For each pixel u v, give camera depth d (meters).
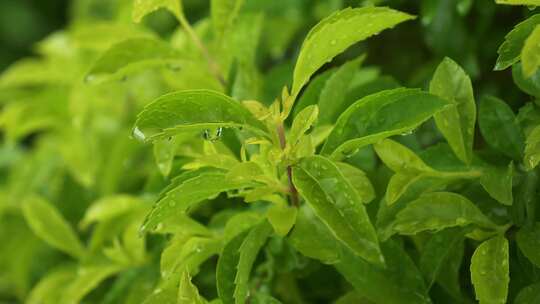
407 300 0.44
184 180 0.44
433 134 0.51
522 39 0.42
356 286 0.44
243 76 0.50
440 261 0.44
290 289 0.49
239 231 0.45
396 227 0.44
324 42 0.42
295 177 0.42
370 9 0.42
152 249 0.52
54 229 0.56
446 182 0.45
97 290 0.58
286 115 0.43
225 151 0.47
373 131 0.43
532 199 0.44
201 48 0.52
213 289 0.52
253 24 0.53
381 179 0.48
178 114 0.42
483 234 0.44
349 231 0.41
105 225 0.54
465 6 0.52
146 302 0.44
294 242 0.44
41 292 0.56
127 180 0.60
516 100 0.55
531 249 0.43
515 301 0.43
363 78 0.52
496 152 0.46
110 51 0.50
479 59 0.57
